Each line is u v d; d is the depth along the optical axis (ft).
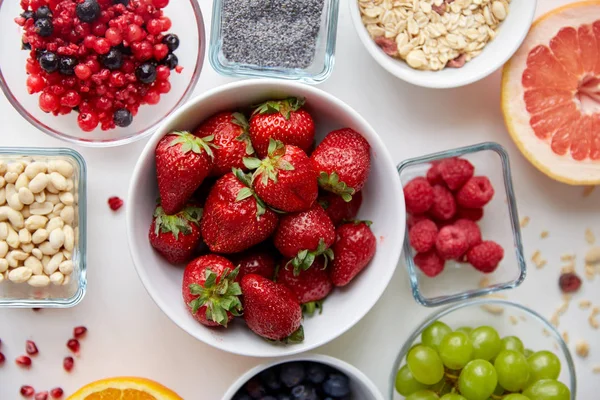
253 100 1.85
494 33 2.02
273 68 2.00
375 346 2.09
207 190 1.86
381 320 2.09
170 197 1.78
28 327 2.04
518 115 2.03
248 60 1.99
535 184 2.14
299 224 1.77
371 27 2.00
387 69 1.97
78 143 1.98
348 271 1.84
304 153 1.77
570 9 2.02
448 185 2.02
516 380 1.94
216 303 1.74
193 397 2.06
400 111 2.09
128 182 2.04
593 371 2.15
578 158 2.04
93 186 2.03
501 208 2.09
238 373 2.06
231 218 1.75
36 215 1.93
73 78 1.90
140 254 1.79
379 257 1.87
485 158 2.07
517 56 2.03
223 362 2.06
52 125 2.00
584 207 2.15
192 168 1.75
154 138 1.78
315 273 1.83
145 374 2.06
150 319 2.05
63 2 1.86
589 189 2.15
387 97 2.08
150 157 1.79
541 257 2.14
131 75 1.92
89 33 1.88
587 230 2.15
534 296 2.14
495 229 2.10
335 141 1.82
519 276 2.08
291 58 1.99
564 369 2.09
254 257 1.84
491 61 2.00
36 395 2.05
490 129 2.11
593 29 2.03
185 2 1.99
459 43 2.00
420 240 2.01
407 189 2.01
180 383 2.06
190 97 2.02
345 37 2.06
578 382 2.15
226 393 1.89
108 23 1.88
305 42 1.99
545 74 2.03
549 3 2.10
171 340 2.06
